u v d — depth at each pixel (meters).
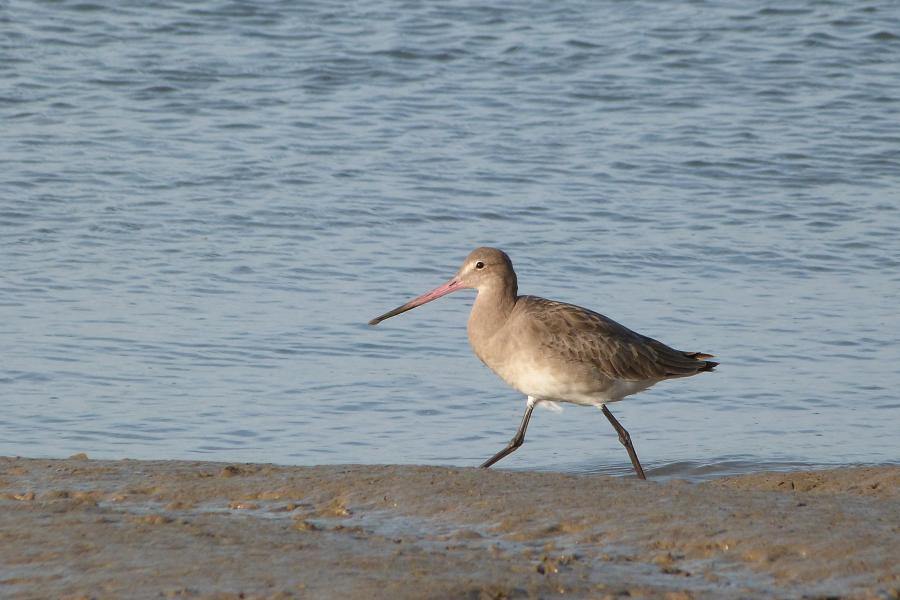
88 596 7.43
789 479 11.12
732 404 14.72
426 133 24.02
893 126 25.02
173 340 15.82
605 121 25.03
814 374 15.49
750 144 24.00
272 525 8.88
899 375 15.48
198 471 10.45
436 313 17.28
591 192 21.64
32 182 20.84
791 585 7.82
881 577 7.89
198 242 19.02
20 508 9.16
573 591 7.66
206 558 8.03
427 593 7.48
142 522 8.82
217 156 22.42
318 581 7.64
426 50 28.25
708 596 7.62
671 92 26.62
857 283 18.45
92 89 25.28
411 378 15.18
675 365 12.19
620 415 14.46
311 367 15.30
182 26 29.02
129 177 21.28
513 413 14.38
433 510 9.27
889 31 29.92
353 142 23.38
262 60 27.30
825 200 21.67
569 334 11.86
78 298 16.95
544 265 18.69
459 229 19.92
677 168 22.80
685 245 19.64
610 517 8.99
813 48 29.17
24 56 26.64
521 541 8.63
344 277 18.05
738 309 17.39
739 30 30.17
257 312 16.80
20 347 15.38
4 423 13.43
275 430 13.56
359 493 9.69
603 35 29.61
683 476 12.45
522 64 27.81
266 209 20.31
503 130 24.28
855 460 12.85
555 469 12.69
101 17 29.17
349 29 29.38
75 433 13.26
